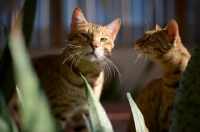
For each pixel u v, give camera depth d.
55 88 1.14
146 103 1.12
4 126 0.53
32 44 2.04
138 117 0.68
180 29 2.05
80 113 1.22
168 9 2.06
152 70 1.99
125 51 1.97
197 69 0.67
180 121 0.68
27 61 0.46
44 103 0.47
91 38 1.15
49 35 2.04
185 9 2.06
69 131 1.41
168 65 1.07
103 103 1.87
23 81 0.45
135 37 2.06
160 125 1.07
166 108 1.05
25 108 0.47
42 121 0.47
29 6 0.86
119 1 2.06
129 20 2.06
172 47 1.08
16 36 0.57
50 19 2.04
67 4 2.04
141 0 2.06
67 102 1.14
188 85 0.68
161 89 1.09
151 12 2.06
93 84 1.16
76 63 1.13
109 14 2.06
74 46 1.15
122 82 1.97
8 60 0.85
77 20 1.19
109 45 1.18
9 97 0.86
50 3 2.03
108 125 0.66
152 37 1.11
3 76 0.86
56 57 1.24
